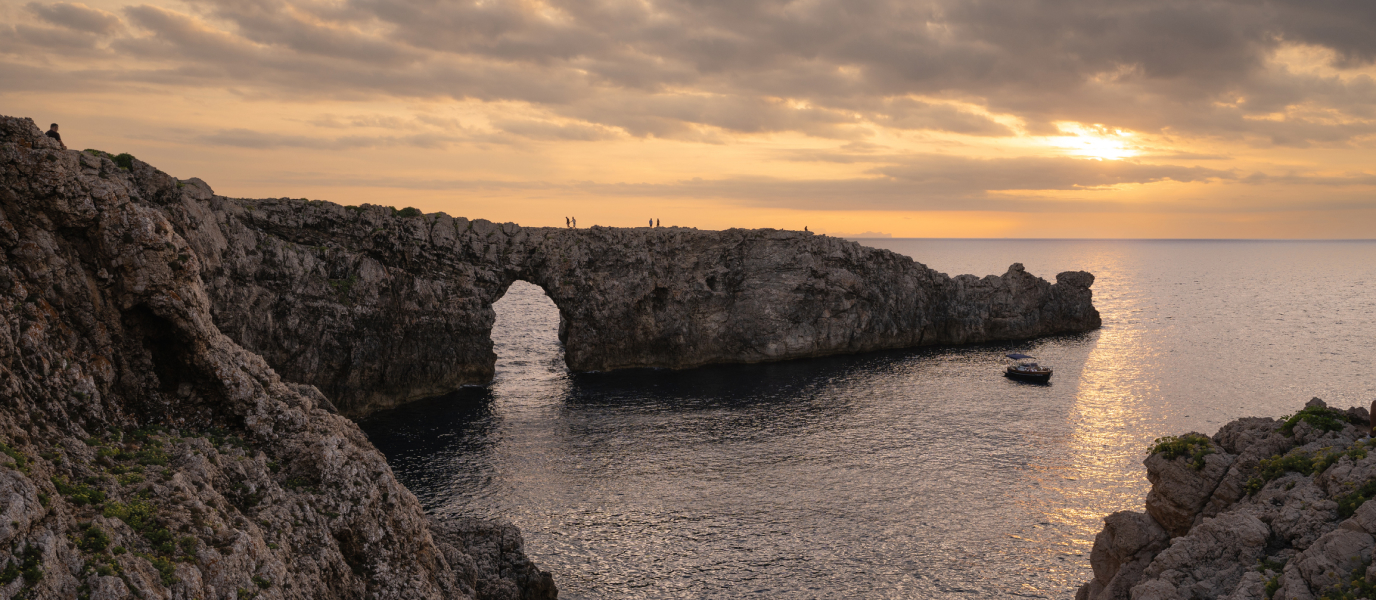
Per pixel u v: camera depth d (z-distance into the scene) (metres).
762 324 124.75
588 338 115.19
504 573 43.72
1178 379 110.75
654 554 52.88
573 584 48.72
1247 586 22.38
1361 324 172.38
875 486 65.75
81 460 22.11
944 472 69.38
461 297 100.31
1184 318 184.75
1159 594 23.94
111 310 26.30
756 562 51.94
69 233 25.41
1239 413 91.50
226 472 26.72
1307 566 21.33
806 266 127.38
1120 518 29.98
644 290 117.19
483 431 81.06
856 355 131.12
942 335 144.62
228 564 21.56
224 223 75.81
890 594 48.12
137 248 26.34
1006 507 61.41
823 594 48.00
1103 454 74.81
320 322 84.44
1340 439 27.14
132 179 62.38
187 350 28.03
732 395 99.50
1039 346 141.25
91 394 24.42
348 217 90.38
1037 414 90.12
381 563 30.47
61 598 16.67
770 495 63.53
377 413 88.62
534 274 110.44
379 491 32.09
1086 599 31.30
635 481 66.56
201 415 28.86
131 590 18.03
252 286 77.62
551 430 81.69
